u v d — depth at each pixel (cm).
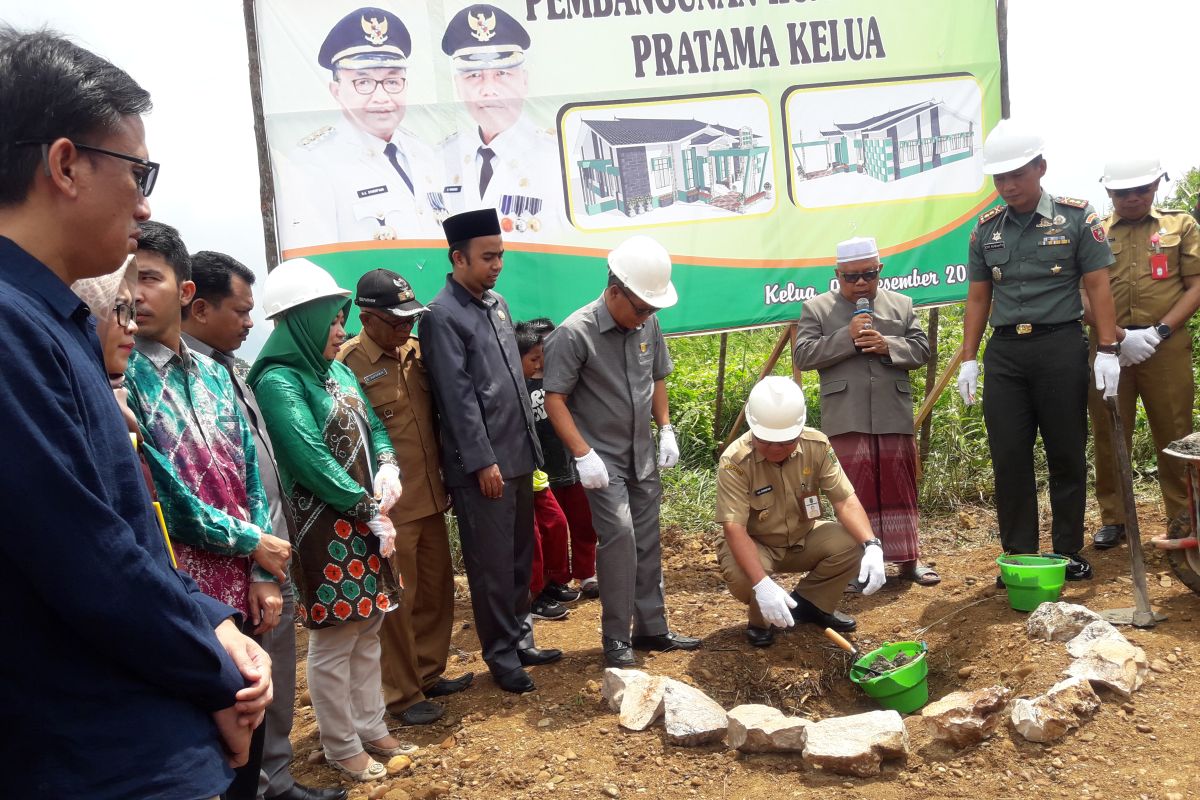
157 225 288
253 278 350
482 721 408
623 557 446
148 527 162
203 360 308
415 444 420
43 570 138
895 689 396
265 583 296
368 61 595
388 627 414
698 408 803
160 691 158
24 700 148
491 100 614
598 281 638
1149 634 424
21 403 138
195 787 157
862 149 659
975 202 671
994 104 668
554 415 440
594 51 624
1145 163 525
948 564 591
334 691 363
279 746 337
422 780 365
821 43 648
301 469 341
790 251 657
